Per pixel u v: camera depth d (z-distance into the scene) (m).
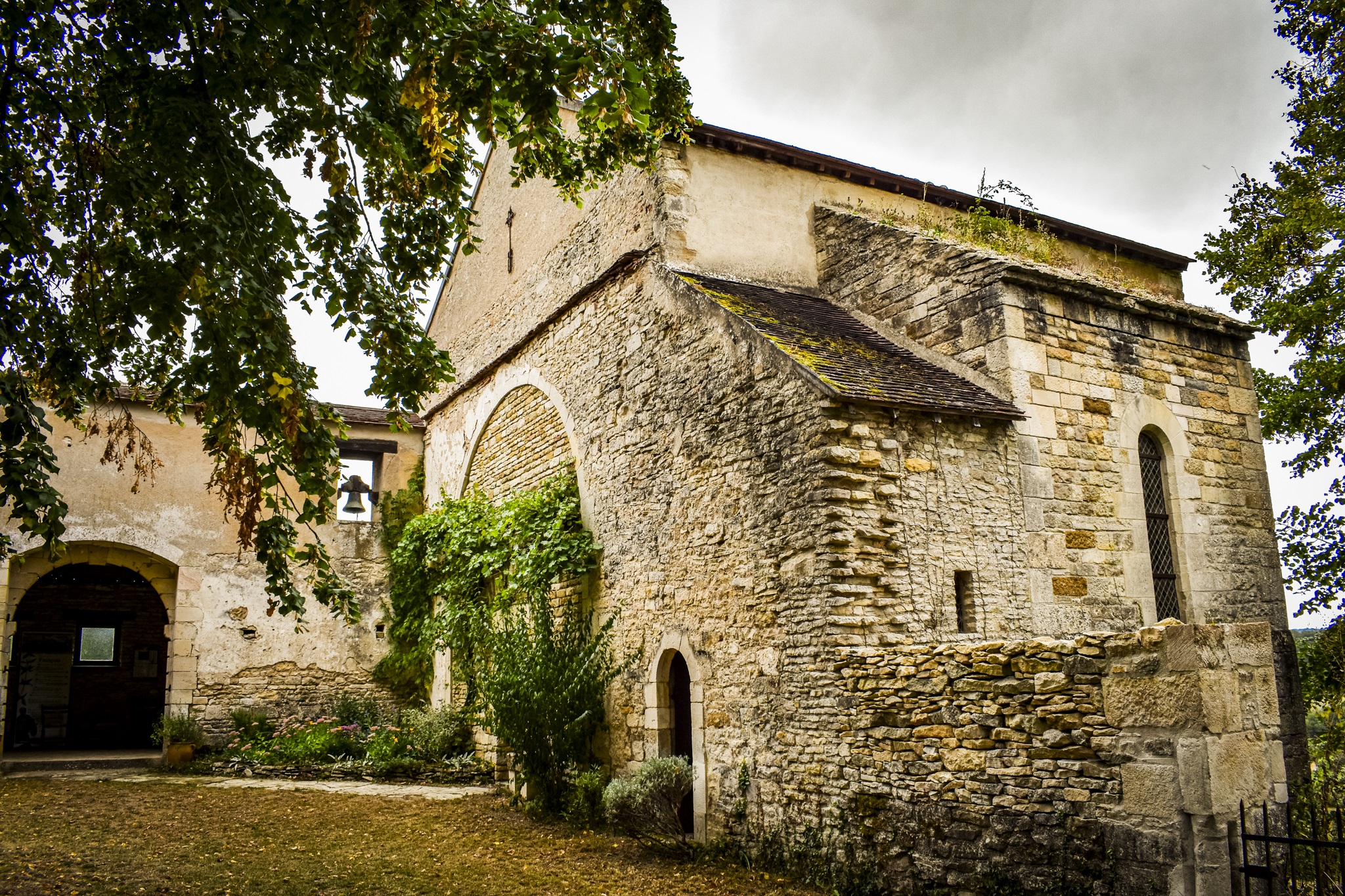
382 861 7.94
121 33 5.79
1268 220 12.66
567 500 11.60
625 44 6.42
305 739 13.88
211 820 9.55
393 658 15.80
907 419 8.22
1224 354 10.85
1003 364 8.95
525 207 14.37
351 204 6.45
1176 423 10.13
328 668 15.67
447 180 6.93
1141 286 13.74
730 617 8.76
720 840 8.45
